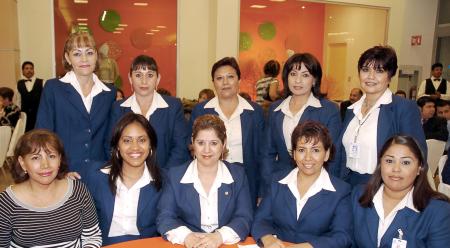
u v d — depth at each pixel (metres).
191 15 6.77
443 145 3.97
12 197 1.75
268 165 2.54
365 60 2.11
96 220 1.96
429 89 7.96
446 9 10.12
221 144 1.99
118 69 6.52
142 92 2.43
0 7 5.98
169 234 1.80
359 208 1.84
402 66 10.19
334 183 1.92
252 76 6.91
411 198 1.71
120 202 2.04
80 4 6.22
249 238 1.92
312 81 2.36
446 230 1.65
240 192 2.07
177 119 2.58
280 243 1.75
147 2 6.51
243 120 2.69
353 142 2.18
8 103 5.79
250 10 6.71
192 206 1.99
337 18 7.27
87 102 2.38
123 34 6.48
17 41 6.18
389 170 1.69
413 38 10.23
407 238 1.69
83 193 1.90
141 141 1.97
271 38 6.95
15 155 1.75
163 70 6.79
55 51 6.28
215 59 6.53
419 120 2.07
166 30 6.69
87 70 2.27
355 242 1.87
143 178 2.06
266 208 2.03
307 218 1.89
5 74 6.16
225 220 2.01
